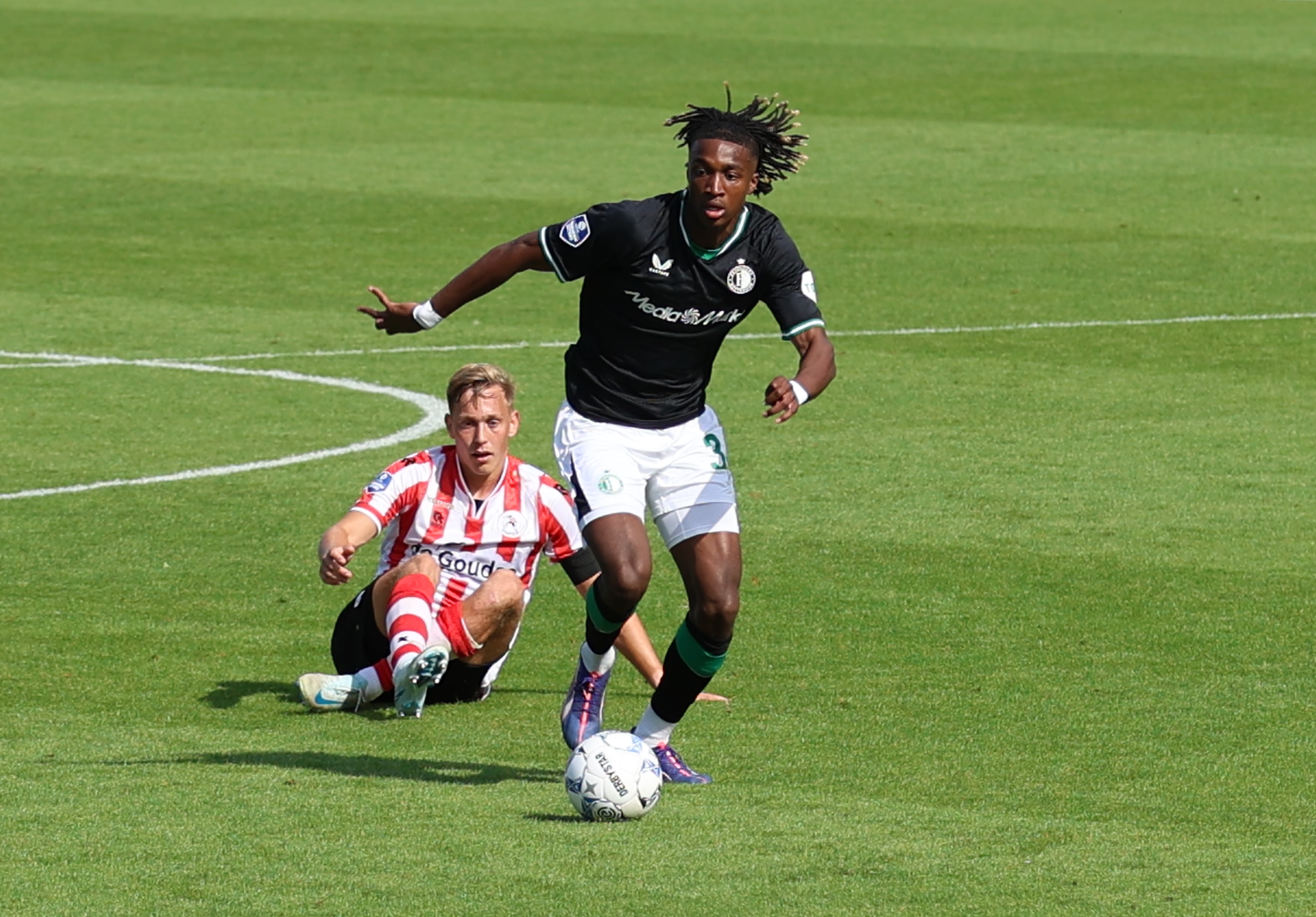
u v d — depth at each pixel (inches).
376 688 881.5
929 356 1754.4
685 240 738.8
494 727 862.5
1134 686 914.7
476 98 3454.7
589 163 2819.9
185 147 2938.0
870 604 1056.8
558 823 709.3
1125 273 2132.1
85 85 3560.5
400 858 668.7
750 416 1531.7
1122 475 1344.7
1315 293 2027.6
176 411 1550.2
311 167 2775.6
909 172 2785.4
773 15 4623.5
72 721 859.4
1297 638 994.7
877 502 1274.6
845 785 768.3
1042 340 1818.4
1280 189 2650.1
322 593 1088.2
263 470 1368.1
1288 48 4060.0
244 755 806.5
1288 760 804.0
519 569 887.7
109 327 1871.3
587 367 768.9
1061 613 1040.2
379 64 3836.1
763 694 903.7
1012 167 2829.7
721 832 701.9
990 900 629.9
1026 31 4352.9
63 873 653.9
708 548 759.7
